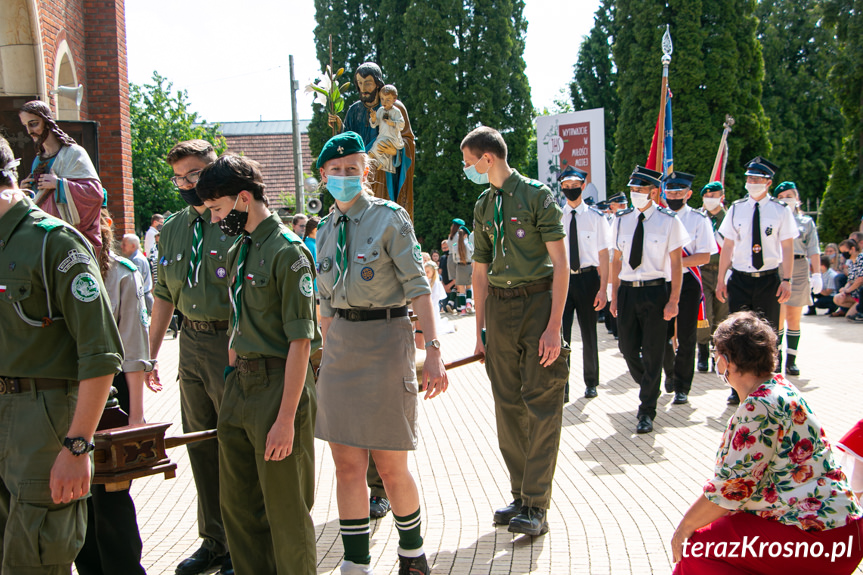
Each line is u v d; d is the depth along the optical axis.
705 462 5.44
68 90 9.34
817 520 2.61
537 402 4.14
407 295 3.35
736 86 24.89
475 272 4.64
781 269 7.38
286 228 3.11
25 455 2.55
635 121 26.23
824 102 33.81
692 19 24.75
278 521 2.98
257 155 41.19
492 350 4.37
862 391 7.57
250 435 3.03
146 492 5.22
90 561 3.52
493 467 5.48
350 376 3.38
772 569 2.65
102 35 11.80
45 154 4.41
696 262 7.39
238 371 3.10
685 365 7.46
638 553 3.82
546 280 4.24
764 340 2.74
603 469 5.36
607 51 34.19
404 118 4.72
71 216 4.21
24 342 2.58
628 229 6.70
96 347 2.56
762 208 7.40
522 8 28.69
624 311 6.73
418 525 3.51
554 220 4.09
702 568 2.72
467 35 27.89
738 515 2.71
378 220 3.39
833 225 22.22
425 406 7.80
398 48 28.28
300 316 2.95
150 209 28.14
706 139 24.77
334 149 3.37
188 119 30.11
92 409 2.54
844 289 13.92
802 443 2.65
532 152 41.56
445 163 27.59
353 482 3.41
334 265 3.45
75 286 2.56
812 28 34.06
